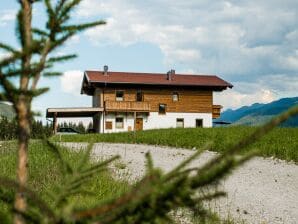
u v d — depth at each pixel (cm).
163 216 191
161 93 5859
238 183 1448
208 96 5978
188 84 5756
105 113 5634
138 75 5981
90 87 6103
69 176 258
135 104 5669
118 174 1340
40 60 209
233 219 921
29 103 213
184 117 5900
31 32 211
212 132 3238
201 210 224
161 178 195
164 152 2394
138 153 2248
